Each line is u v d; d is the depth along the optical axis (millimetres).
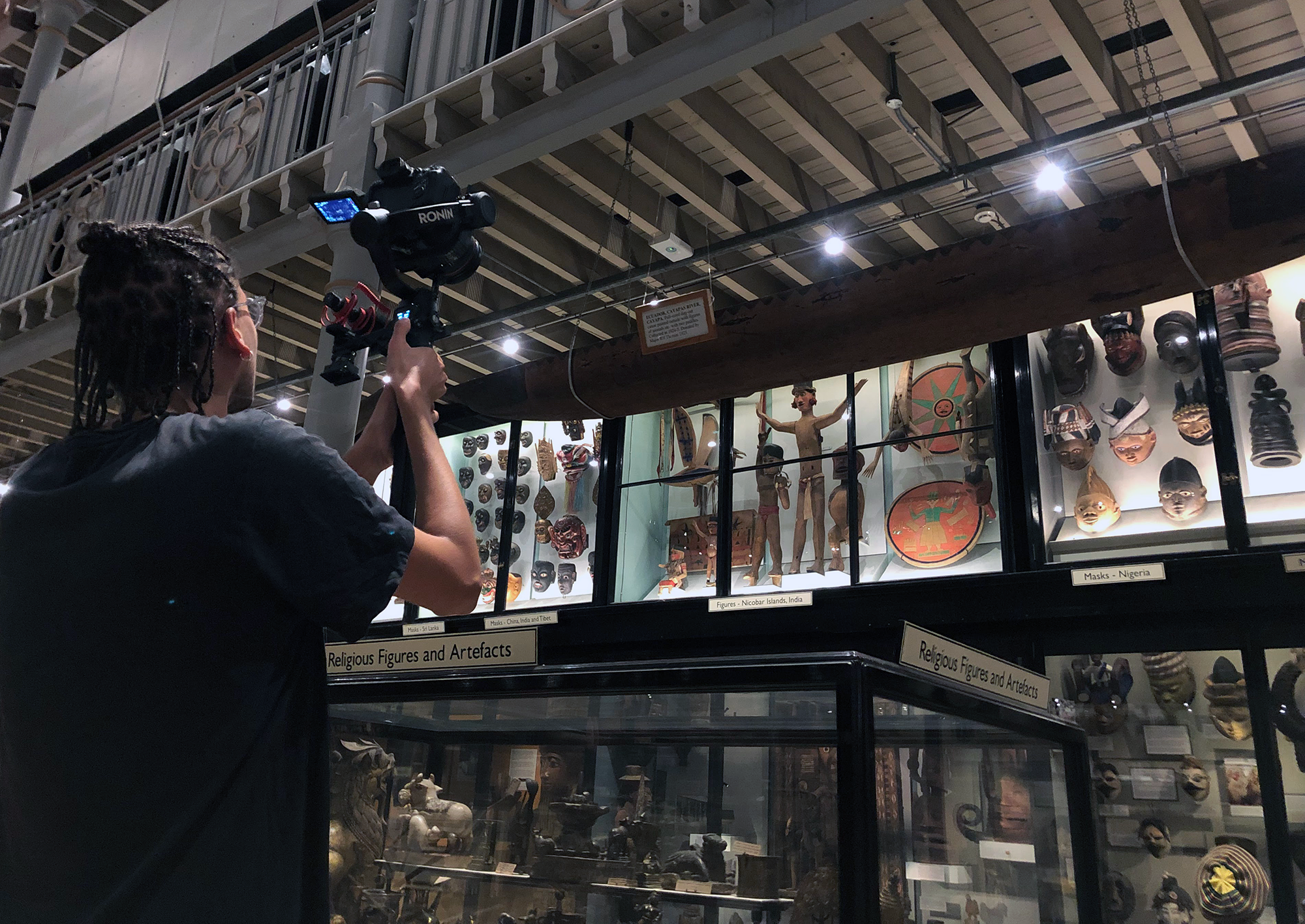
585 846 1854
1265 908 3988
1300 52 4004
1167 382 4945
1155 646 4406
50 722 775
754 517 6250
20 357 6512
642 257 5449
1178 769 4309
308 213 4824
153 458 830
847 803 1483
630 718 1818
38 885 759
